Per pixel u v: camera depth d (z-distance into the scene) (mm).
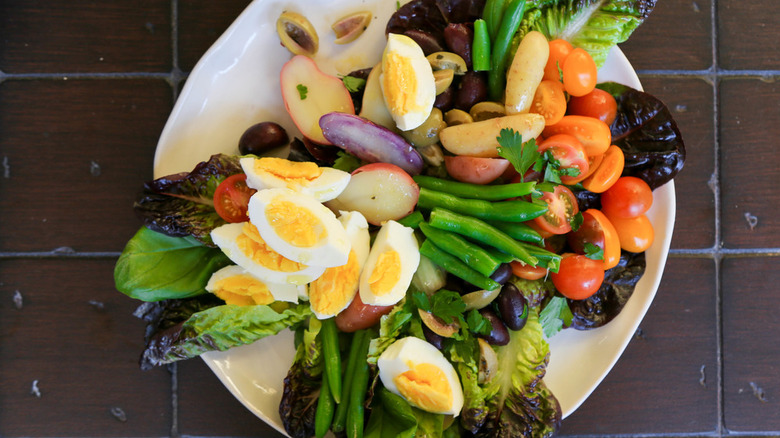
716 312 590
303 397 526
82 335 580
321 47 545
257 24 538
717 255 589
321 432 514
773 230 588
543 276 526
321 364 526
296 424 523
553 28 536
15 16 573
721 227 588
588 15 534
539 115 506
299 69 530
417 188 513
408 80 511
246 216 515
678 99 584
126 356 582
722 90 586
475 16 533
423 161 532
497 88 534
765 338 590
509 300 513
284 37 538
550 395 526
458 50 525
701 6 583
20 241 577
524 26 527
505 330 520
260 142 535
